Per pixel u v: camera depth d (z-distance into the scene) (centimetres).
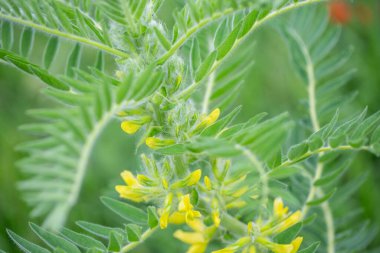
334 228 66
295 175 62
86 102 42
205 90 60
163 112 51
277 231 53
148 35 50
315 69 66
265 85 92
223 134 50
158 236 71
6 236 83
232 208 55
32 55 90
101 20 52
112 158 84
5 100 96
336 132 50
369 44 95
